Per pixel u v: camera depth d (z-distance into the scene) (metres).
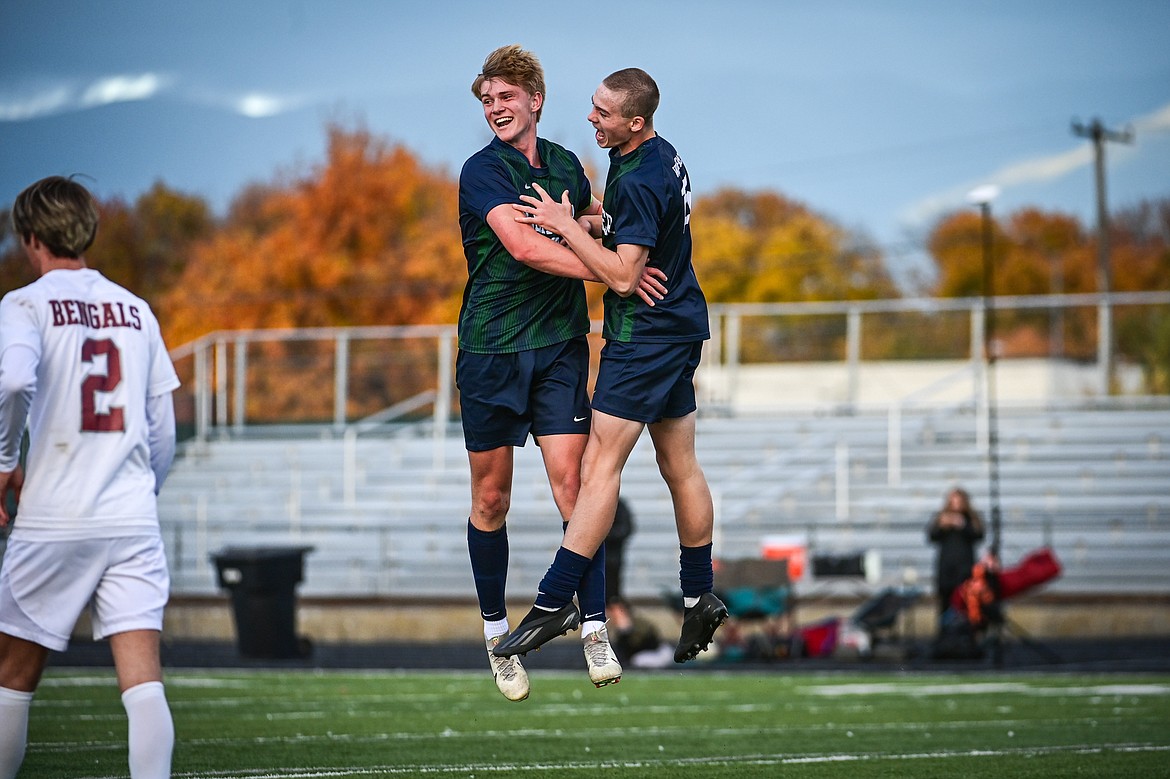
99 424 16.50
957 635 56.38
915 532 78.00
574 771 25.17
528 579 80.88
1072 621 69.88
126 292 17.25
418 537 86.06
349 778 24.12
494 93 19.72
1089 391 103.00
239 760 26.61
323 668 55.22
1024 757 27.30
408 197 158.50
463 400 20.38
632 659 56.47
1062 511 80.19
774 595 57.25
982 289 197.75
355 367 107.62
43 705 37.47
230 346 114.19
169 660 59.31
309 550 60.59
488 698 41.38
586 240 18.84
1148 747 28.95
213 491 95.69
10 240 131.50
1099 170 149.38
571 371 20.09
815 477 85.75
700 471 20.62
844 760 26.89
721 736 31.42
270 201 170.75
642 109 19.23
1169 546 75.94
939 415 89.50
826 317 158.62
